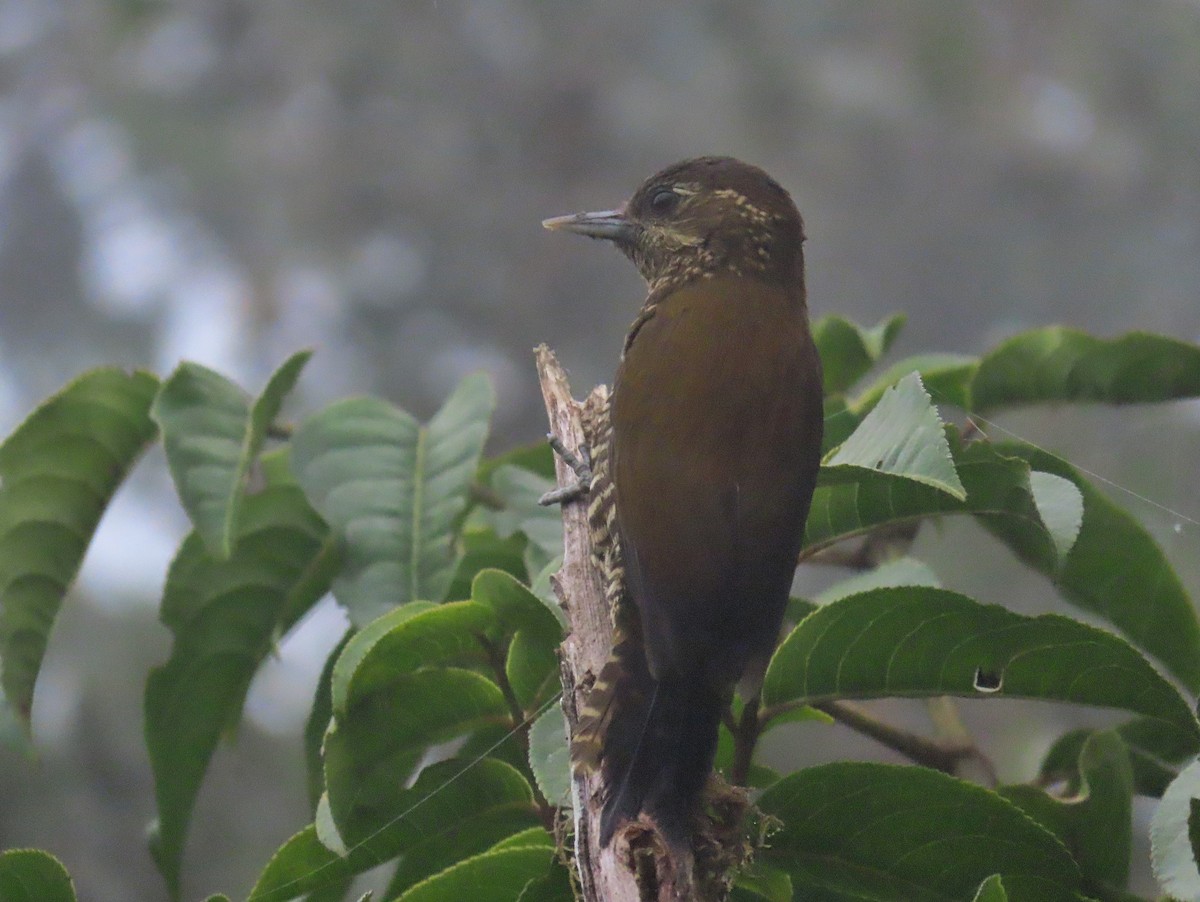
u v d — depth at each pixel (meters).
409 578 8.02
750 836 6.08
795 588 15.62
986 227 26.30
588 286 25.45
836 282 26.39
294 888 6.59
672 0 26.58
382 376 24.70
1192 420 9.93
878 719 7.64
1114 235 26.23
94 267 25.12
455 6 26.19
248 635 8.36
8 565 8.39
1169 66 26.73
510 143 25.91
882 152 26.56
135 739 14.21
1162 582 7.48
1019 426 9.51
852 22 27.00
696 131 26.25
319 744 7.85
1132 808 6.61
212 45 26.06
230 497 7.98
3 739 8.32
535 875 6.08
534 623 6.32
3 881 6.35
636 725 5.68
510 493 8.26
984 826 6.12
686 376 6.52
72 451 8.43
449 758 6.34
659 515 6.16
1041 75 26.97
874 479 6.44
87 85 25.73
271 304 24.97
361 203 25.59
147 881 13.69
